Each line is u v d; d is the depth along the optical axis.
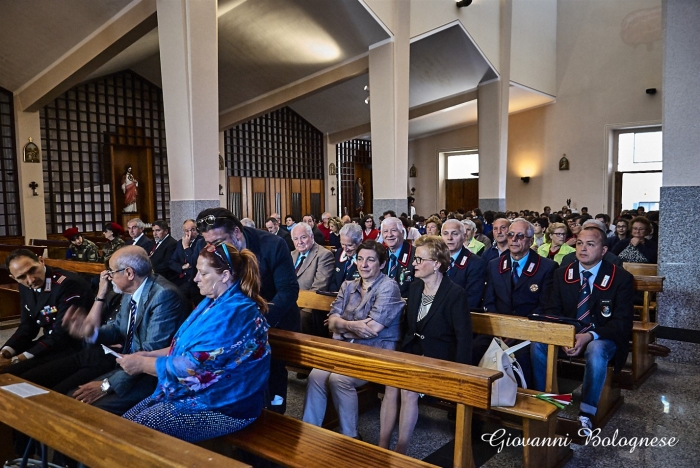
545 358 3.49
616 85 16.83
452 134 20.20
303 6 10.10
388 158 10.77
